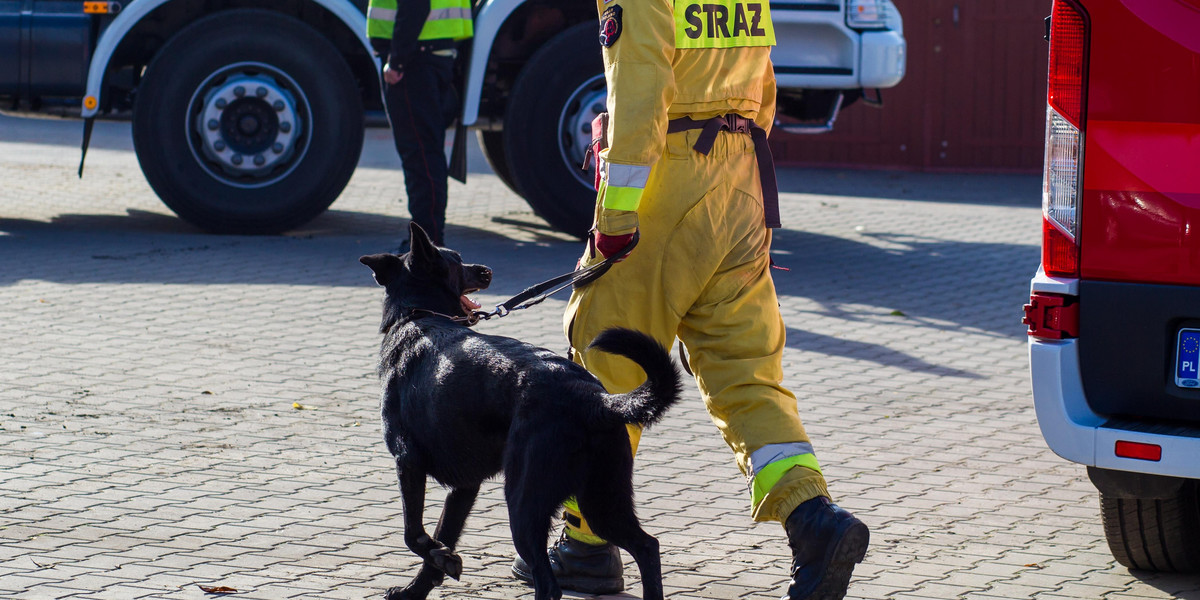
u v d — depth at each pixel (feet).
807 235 55.57
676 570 20.06
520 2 47.75
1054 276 18.19
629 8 16.63
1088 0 17.60
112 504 22.06
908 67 83.71
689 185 17.49
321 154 49.39
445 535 18.08
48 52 48.47
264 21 48.39
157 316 36.60
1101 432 17.56
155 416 27.48
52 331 34.47
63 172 67.56
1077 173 17.88
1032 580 19.89
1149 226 17.46
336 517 21.93
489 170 75.25
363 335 35.24
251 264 44.19
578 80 48.73
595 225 18.12
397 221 54.95
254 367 31.76
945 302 42.39
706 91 17.53
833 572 16.51
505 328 36.37
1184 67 17.10
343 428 27.20
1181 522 19.38
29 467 23.80
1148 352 17.65
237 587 18.47
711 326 17.75
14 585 18.16
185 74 48.14
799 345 36.06
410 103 43.16
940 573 20.10
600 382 16.83
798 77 49.60
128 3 48.34
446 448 17.21
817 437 27.71
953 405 30.58
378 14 43.75
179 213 49.14
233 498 22.67
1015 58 83.51
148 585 18.38
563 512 19.10
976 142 84.23
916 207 66.49
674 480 24.63
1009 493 24.35
